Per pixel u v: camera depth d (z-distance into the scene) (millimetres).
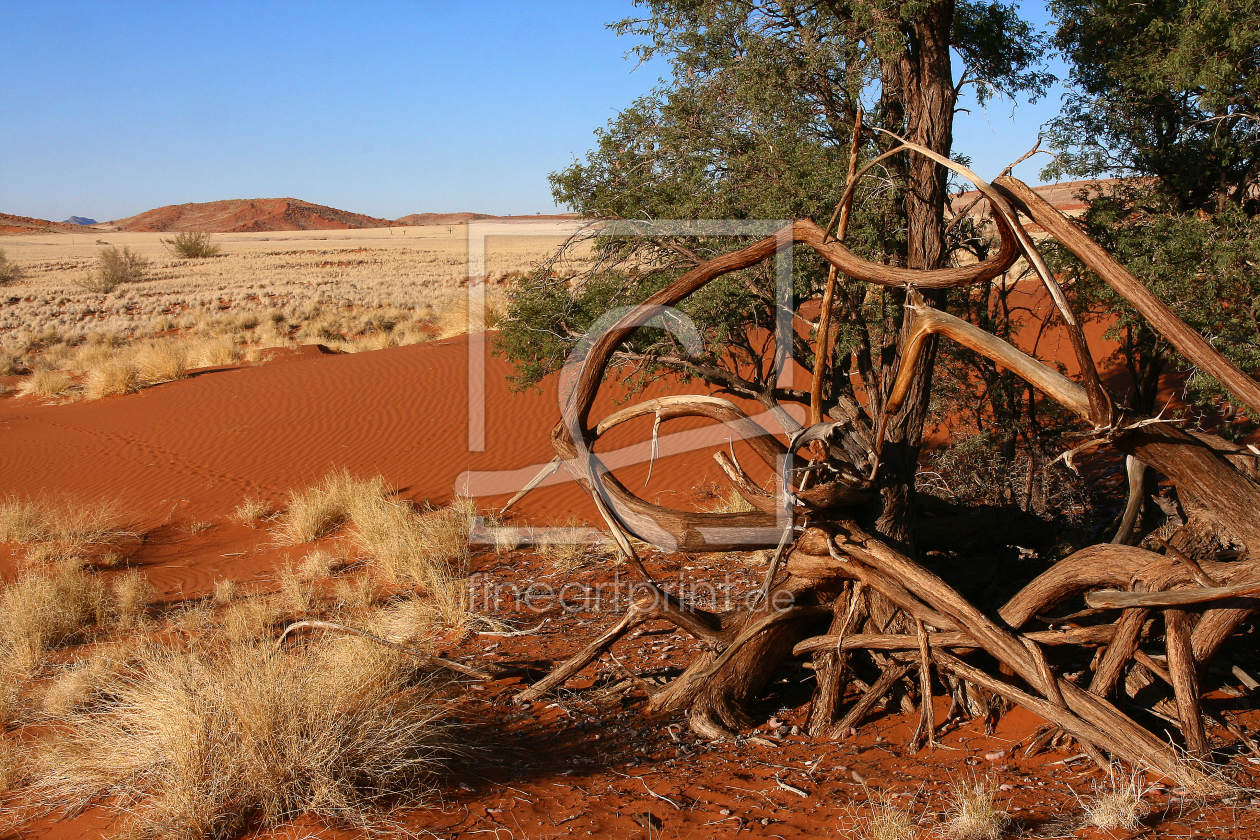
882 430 4895
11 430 17031
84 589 8266
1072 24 8273
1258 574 3699
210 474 13523
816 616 5078
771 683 5422
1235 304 6961
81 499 12641
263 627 6984
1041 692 4008
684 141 8078
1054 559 6301
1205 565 3924
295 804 3658
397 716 4281
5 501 12531
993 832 3115
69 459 14680
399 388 16781
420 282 47062
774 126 7641
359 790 3812
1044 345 13922
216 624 7461
